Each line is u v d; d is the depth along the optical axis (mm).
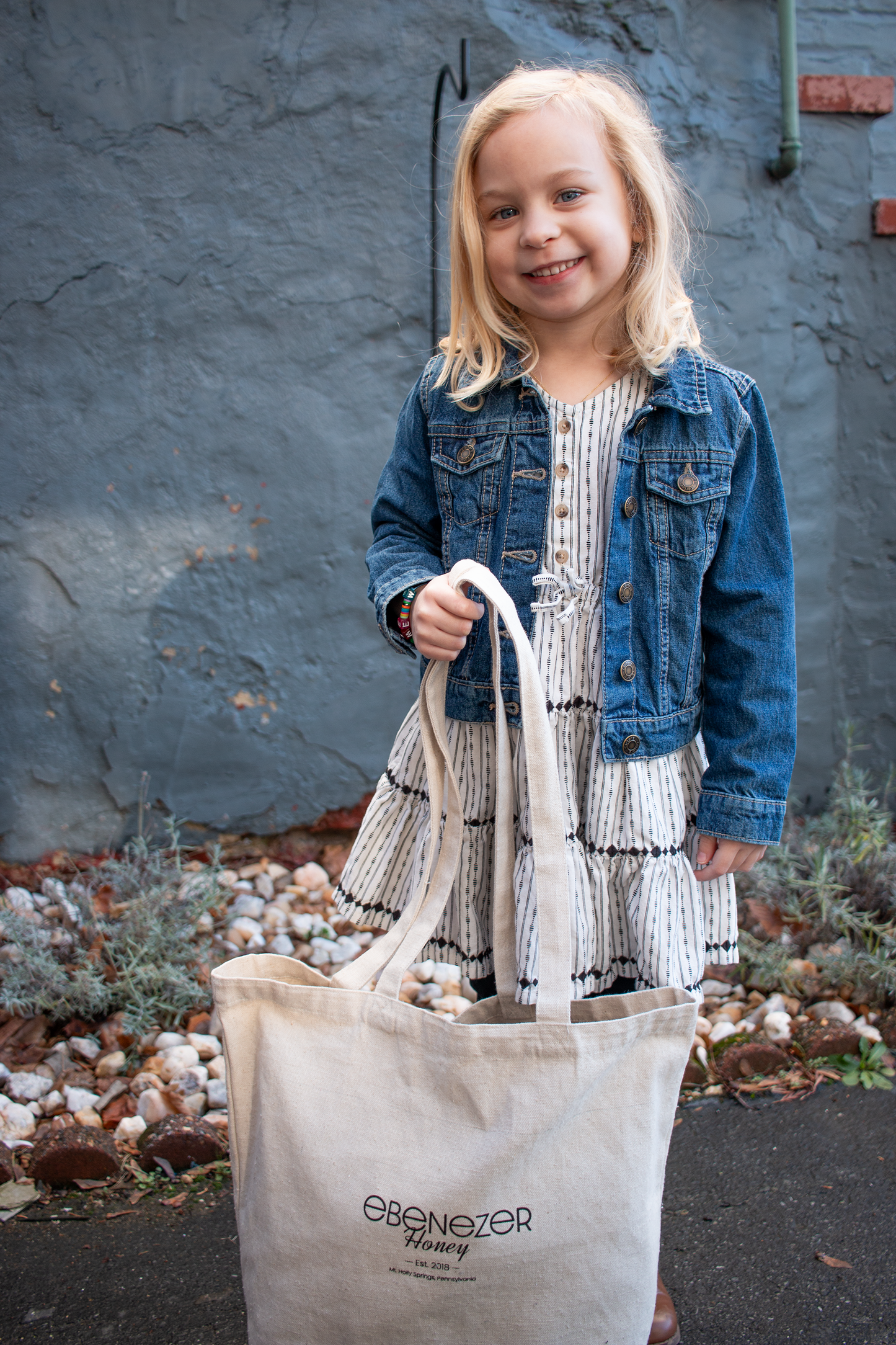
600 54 2818
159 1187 1870
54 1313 1590
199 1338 1545
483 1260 1051
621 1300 1085
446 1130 1071
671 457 1361
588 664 1409
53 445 2807
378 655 3039
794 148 2869
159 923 2463
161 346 2809
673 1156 1956
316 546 2953
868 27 2943
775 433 3049
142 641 2928
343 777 3082
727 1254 1706
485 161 1298
